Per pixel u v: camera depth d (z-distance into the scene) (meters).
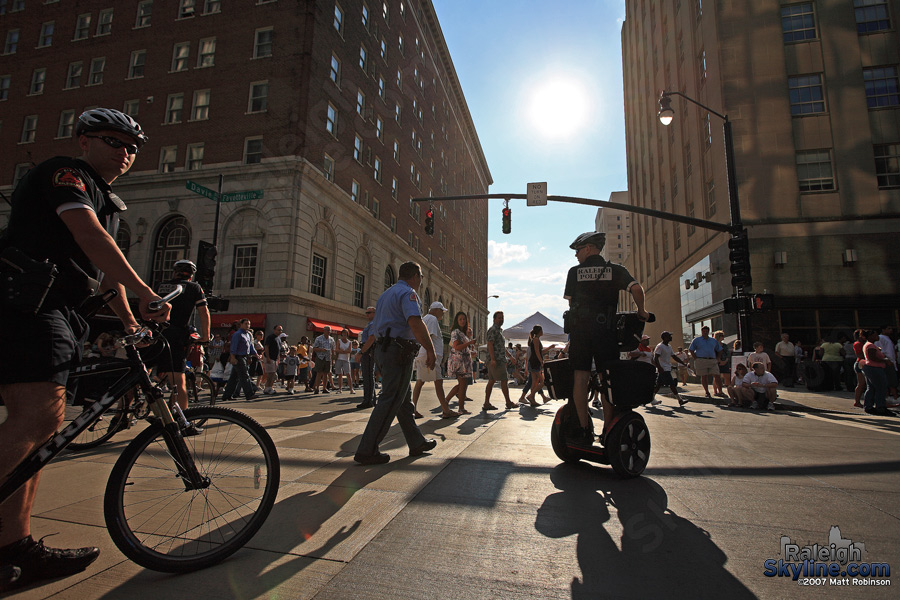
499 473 3.36
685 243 22.97
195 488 2.01
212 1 23.59
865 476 3.42
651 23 30.09
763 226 17.06
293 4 22.34
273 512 2.51
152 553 1.83
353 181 25.66
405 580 1.79
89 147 2.01
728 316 17.72
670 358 10.30
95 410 1.88
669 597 1.68
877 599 1.67
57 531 2.23
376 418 3.58
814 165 17.16
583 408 3.54
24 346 1.68
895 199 16.50
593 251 3.76
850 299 16.20
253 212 20.83
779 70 17.78
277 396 10.80
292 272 20.11
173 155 22.66
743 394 9.06
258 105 21.95
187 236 21.84
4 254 1.73
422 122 37.41
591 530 2.31
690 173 22.33
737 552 2.07
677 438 5.12
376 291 28.05
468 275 55.12
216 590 1.72
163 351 2.39
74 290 1.87
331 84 23.66
